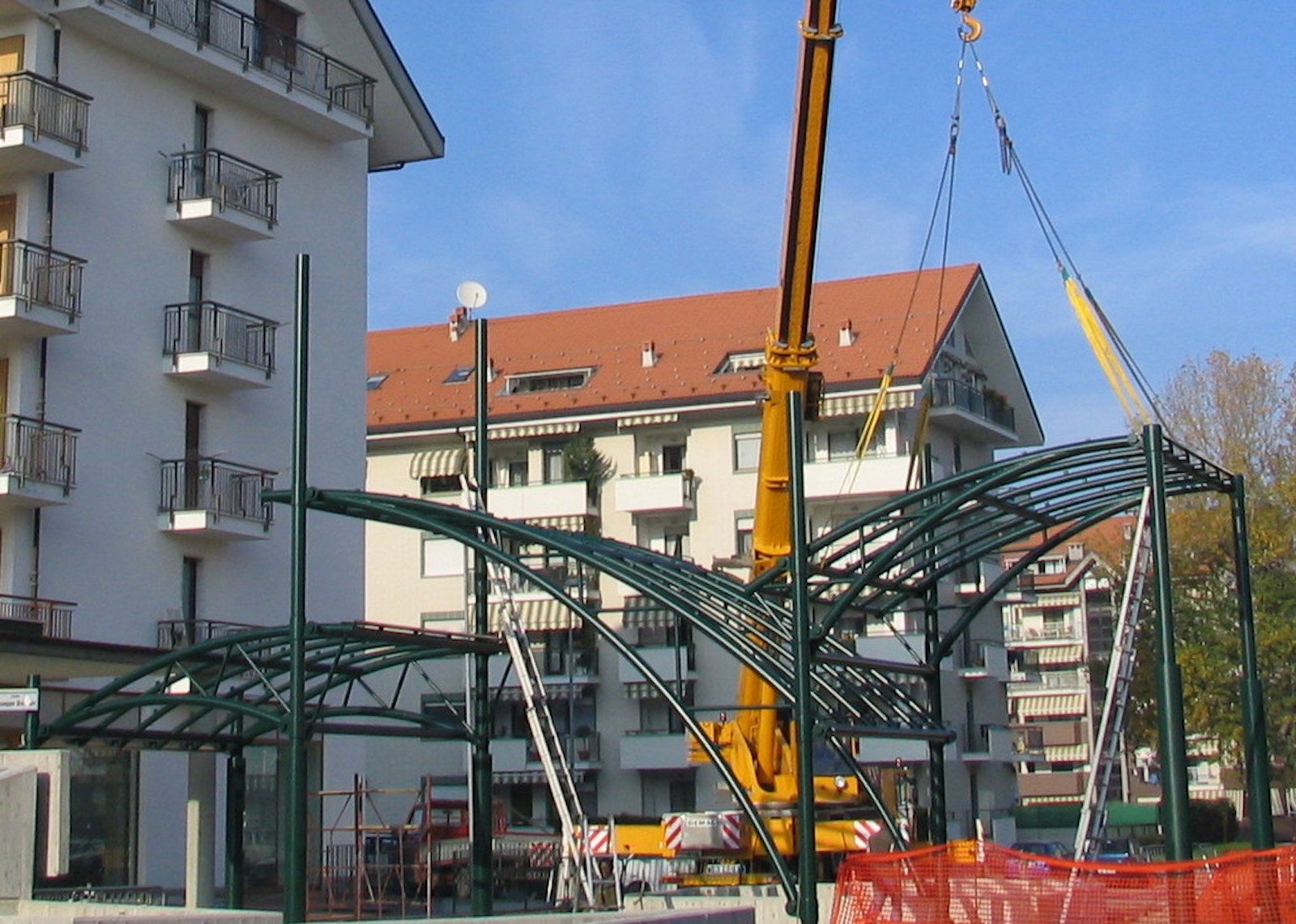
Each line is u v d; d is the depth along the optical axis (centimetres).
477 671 2388
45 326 3312
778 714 2620
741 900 2358
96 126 3541
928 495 1984
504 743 5378
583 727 5441
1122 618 1948
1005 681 5925
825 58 2142
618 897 2361
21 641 2516
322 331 4134
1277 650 5059
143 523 3572
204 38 3738
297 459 1981
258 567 3844
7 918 1313
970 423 5781
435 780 5331
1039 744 8506
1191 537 5147
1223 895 1551
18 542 3291
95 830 3294
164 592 3603
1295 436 5284
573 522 5534
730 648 1873
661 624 5400
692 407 5512
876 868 1723
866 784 2022
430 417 5766
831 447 5509
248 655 2219
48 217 3403
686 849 2705
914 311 5712
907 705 2388
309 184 4153
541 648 5488
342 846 3666
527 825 5444
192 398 3731
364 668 2366
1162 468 1831
